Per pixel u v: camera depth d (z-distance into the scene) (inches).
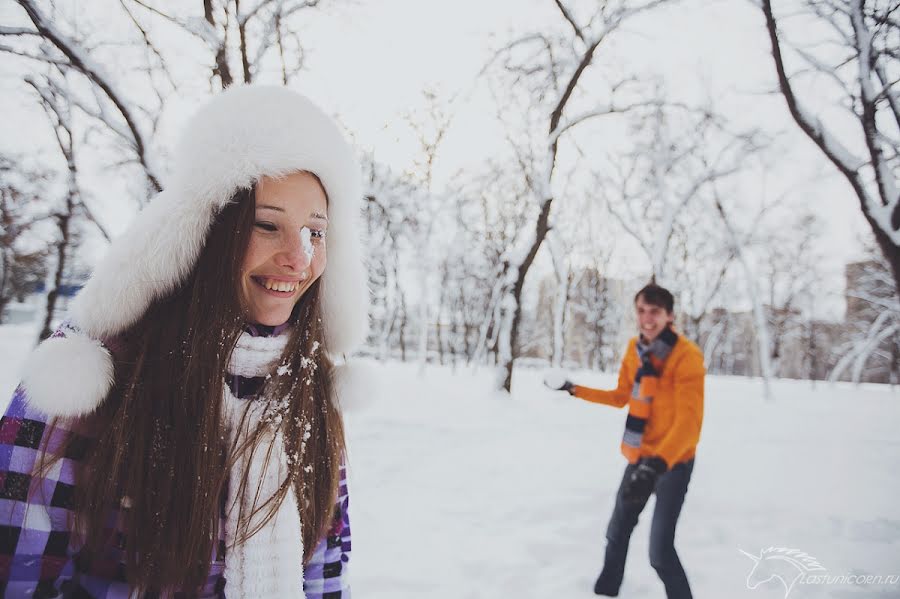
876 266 978.1
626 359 128.7
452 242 1021.8
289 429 39.7
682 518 185.0
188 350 34.9
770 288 1250.0
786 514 189.3
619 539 124.6
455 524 169.3
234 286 35.2
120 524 32.8
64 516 31.1
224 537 35.9
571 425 353.7
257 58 356.2
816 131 278.5
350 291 47.9
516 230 959.6
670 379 111.2
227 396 36.5
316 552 43.2
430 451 263.0
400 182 580.1
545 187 494.9
